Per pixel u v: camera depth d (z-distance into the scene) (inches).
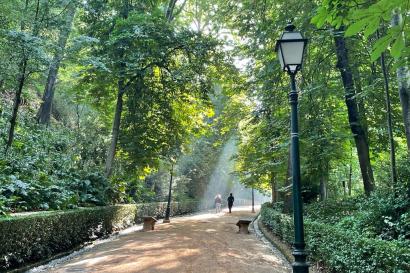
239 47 648.4
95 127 844.6
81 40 438.0
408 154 342.0
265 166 740.7
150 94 756.0
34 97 852.0
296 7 482.0
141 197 989.8
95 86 743.7
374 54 146.9
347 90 534.9
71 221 408.8
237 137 1030.4
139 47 689.6
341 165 946.7
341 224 373.4
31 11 422.0
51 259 346.6
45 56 394.6
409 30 141.6
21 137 611.5
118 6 724.7
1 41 378.3
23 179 439.8
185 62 784.3
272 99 605.6
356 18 137.3
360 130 544.4
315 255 333.4
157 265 321.1
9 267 283.0
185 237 525.7
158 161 809.5
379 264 202.7
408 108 352.8
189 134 882.1
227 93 800.3
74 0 470.6
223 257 368.2
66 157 634.2
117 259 350.0
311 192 738.2
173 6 873.5
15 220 287.7
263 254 405.7
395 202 323.9
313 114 551.8
